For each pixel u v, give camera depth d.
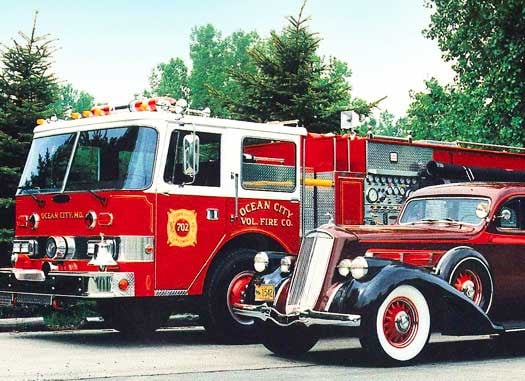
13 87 15.66
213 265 11.42
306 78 19.30
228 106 19.89
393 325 9.01
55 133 11.77
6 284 13.40
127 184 10.73
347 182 13.21
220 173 11.49
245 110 19.59
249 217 11.74
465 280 9.84
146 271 10.68
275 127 12.16
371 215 13.50
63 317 13.45
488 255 10.20
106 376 8.29
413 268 9.13
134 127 10.98
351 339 12.16
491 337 12.34
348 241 9.33
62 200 11.22
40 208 11.51
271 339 9.93
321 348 10.97
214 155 11.48
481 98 24.19
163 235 10.84
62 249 11.06
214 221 11.35
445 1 24.91
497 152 15.54
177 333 12.93
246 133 11.81
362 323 8.86
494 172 15.13
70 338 12.05
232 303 11.41
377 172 13.60
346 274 9.11
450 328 9.41
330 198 12.97
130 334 12.55
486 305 9.88
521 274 10.37
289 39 19.50
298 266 9.48
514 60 22.50
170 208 10.92
